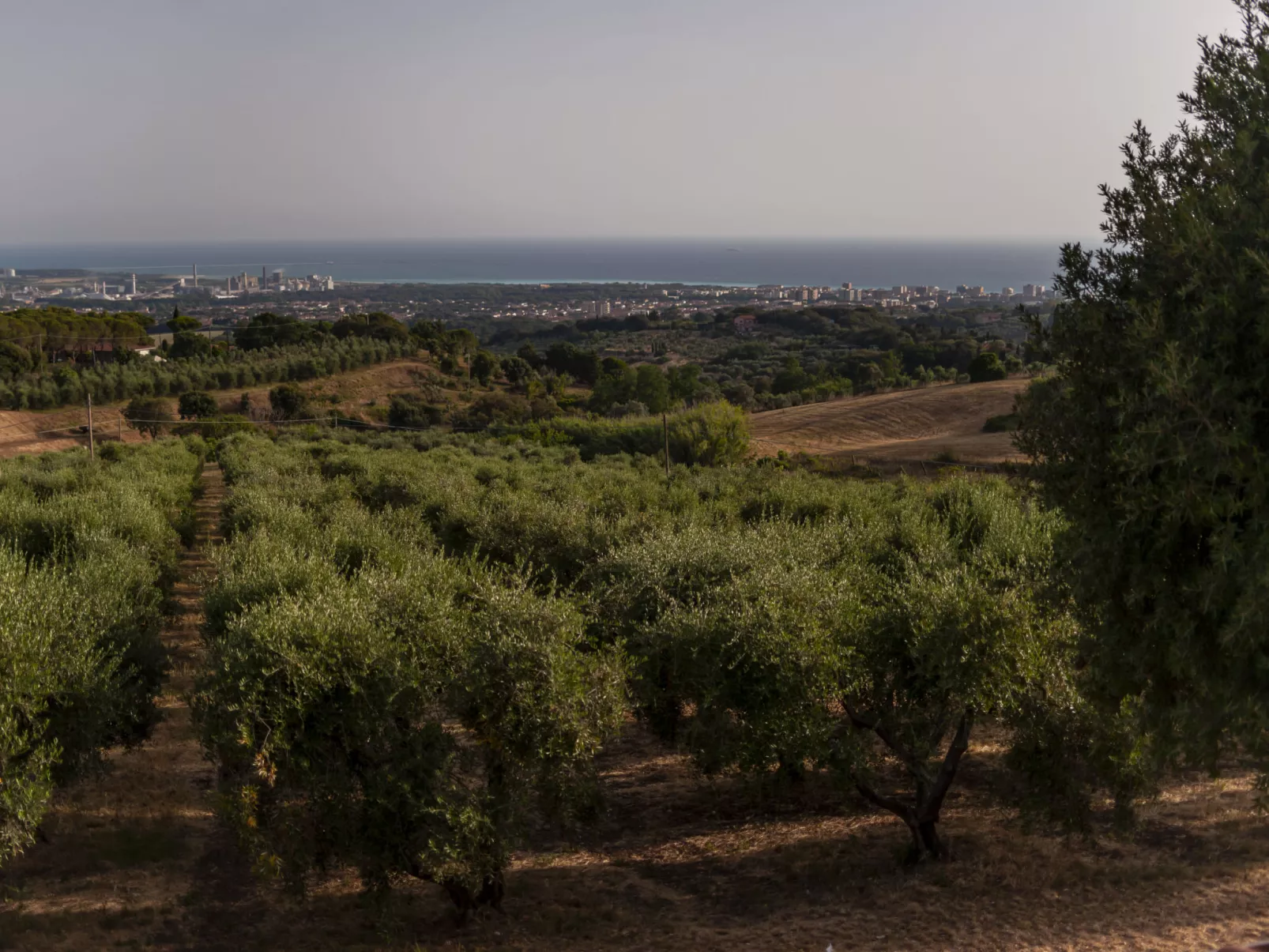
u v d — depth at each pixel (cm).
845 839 1123
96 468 3516
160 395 8562
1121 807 938
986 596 945
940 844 1016
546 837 1206
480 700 916
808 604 1066
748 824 1214
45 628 1076
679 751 1380
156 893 1021
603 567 1534
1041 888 917
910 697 1007
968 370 10869
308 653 874
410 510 2573
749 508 2675
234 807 862
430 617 1023
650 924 932
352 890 1052
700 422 6062
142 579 1662
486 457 5609
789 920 906
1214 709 632
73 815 1209
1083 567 677
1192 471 559
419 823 872
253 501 2475
